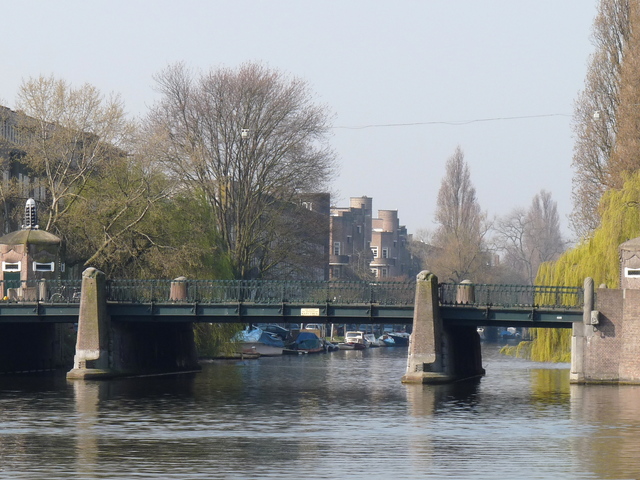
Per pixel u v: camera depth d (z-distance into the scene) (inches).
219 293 4608.8
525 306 4126.5
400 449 2549.2
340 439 2709.2
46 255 4788.4
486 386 4133.9
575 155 5339.6
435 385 4141.2
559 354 4697.3
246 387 4119.1
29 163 5290.4
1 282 4542.3
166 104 6013.8
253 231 6151.6
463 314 4192.9
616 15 5364.2
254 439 2699.3
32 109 5142.7
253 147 6018.7
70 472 2249.0
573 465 2346.2
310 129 6136.8
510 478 2207.2
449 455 2466.8
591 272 4466.0
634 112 4913.9
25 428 2871.6
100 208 5009.8
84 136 5152.6
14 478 2186.3
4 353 4586.6
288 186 6067.9
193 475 2223.2
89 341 4281.5
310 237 6368.1
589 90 5349.4
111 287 4421.8
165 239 5123.0
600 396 3666.3
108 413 3196.4
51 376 4480.8
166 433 2795.3
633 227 4426.7
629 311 4030.5
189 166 5674.2
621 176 4736.7
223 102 6023.6
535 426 2938.0
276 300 4313.5
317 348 7667.3
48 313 4362.7
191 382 4318.4
